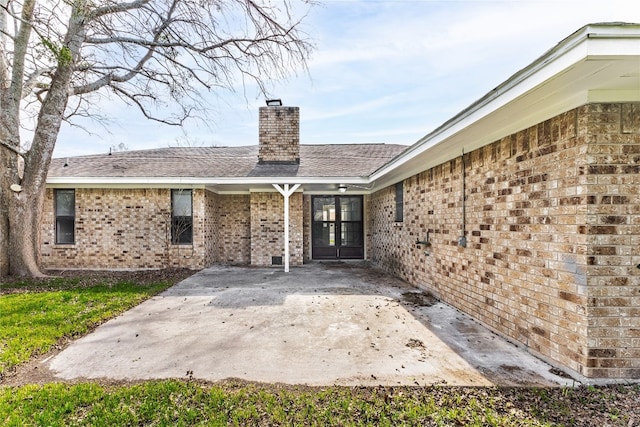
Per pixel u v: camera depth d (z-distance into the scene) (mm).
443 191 5648
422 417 2367
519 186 3723
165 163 10570
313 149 12750
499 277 4078
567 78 2562
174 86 9055
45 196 9320
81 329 4262
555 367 3160
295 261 10438
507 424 2268
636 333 2826
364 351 3590
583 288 2873
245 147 13539
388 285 7074
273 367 3221
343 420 2348
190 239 9648
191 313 5004
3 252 7594
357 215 11555
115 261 9398
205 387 2834
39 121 7922
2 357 3410
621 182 2838
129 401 2619
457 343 3807
